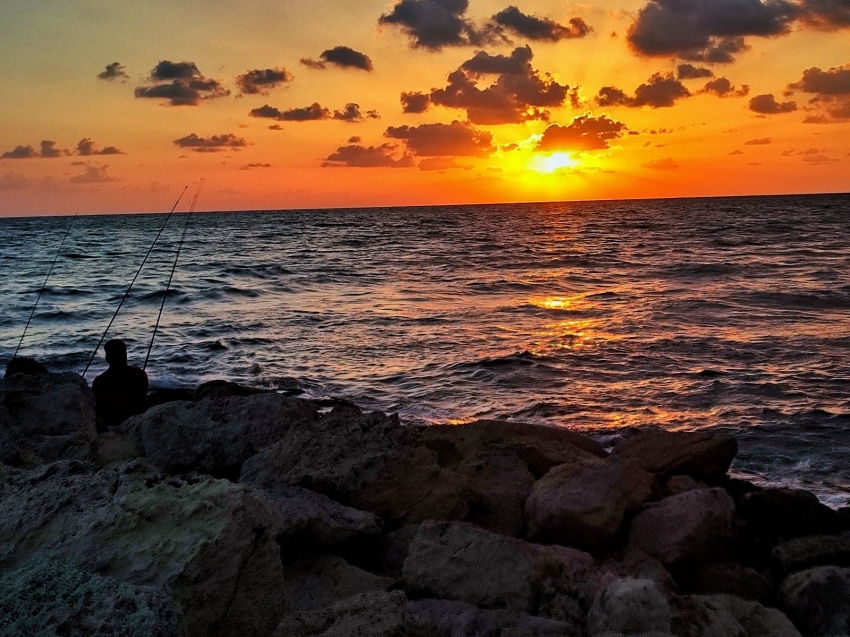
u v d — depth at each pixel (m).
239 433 6.10
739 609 3.73
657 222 81.69
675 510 5.01
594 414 10.95
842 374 13.14
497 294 25.41
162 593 2.25
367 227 88.75
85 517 2.73
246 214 194.62
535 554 4.16
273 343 16.66
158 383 12.96
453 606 3.62
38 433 5.90
